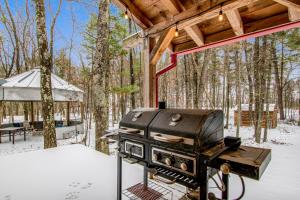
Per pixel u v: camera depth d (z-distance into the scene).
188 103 11.18
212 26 3.41
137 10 3.37
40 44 5.52
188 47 3.95
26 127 10.70
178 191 2.71
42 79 5.52
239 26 2.90
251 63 12.63
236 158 1.38
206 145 1.52
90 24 9.77
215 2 2.58
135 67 13.34
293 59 12.86
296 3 2.14
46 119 5.48
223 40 3.41
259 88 9.41
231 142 1.73
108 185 2.89
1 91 9.16
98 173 3.33
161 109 2.09
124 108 15.88
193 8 2.81
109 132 2.47
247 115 15.30
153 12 3.36
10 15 14.93
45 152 4.53
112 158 4.14
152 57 3.44
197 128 1.50
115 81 17.23
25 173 3.31
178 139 1.54
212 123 1.61
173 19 3.08
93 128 13.80
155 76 3.59
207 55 9.82
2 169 3.50
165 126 1.73
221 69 16.59
